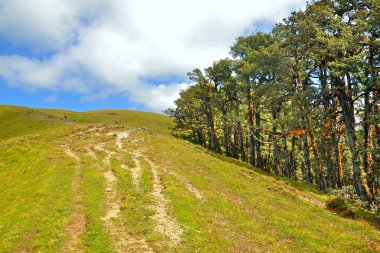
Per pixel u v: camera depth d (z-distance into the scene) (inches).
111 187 1312.7
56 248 795.4
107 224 934.4
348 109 1567.4
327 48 1433.3
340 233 990.4
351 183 3004.4
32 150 2044.8
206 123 3459.6
